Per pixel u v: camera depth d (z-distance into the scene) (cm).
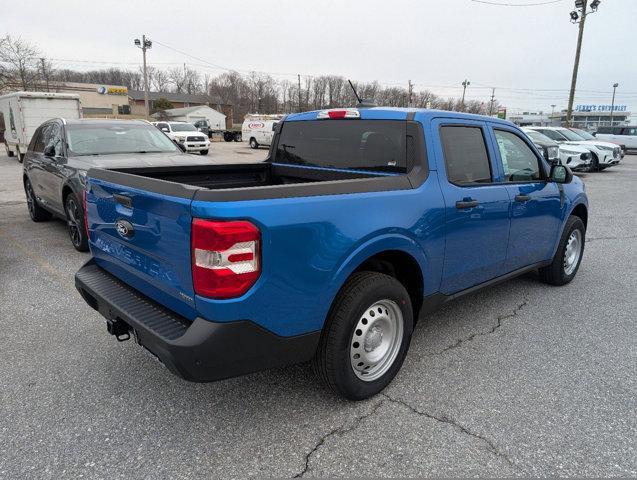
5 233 741
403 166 329
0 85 4762
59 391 308
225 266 223
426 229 311
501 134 399
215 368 234
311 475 238
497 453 254
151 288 278
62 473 236
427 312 339
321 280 255
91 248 345
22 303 455
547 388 319
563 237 497
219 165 413
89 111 6944
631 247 714
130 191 272
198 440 263
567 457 252
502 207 382
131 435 266
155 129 784
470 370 342
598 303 478
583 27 2727
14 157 2308
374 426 276
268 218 231
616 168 2061
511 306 467
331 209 257
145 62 4647
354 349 287
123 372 332
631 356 367
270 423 278
